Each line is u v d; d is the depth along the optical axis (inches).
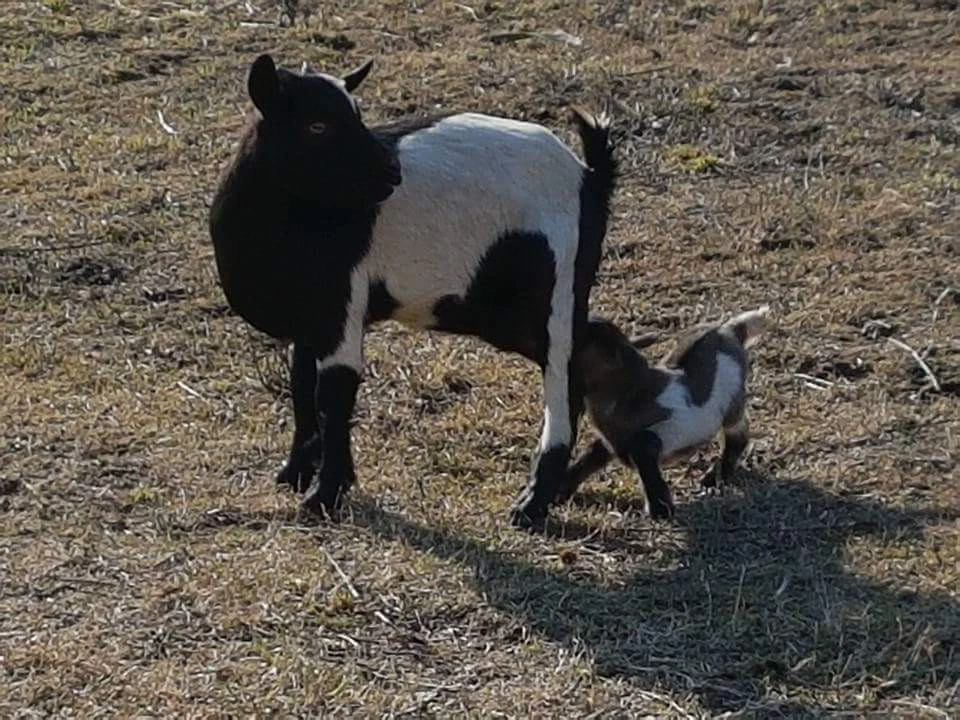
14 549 150.6
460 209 153.6
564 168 157.2
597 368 155.9
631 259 194.1
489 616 143.9
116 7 257.1
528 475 161.3
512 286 155.3
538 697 136.5
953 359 175.6
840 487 159.3
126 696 135.9
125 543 151.3
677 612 144.9
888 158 213.9
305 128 149.2
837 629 142.2
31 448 163.2
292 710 135.1
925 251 194.1
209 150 216.2
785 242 196.9
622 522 155.6
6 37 244.8
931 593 146.4
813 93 228.4
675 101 225.0
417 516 155.3
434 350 178.2
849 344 179.0
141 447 164.1
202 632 141.9
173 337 181.2
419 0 261.4
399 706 135.6
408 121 157.5
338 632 142.1
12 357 177.0
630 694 137.3
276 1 258.8
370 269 153.2
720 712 136.3
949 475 160.7
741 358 159.5
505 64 235.9
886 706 136.7
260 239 151.8
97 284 190.1
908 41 244.7
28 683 136.7
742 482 160.6
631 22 251.8
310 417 157.9
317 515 154.3
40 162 214.4
